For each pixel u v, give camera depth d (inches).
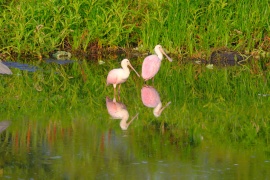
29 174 390.6
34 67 699.4
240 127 508.4
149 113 549.6
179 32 753.6
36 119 517.7
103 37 772.6
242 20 770.2
